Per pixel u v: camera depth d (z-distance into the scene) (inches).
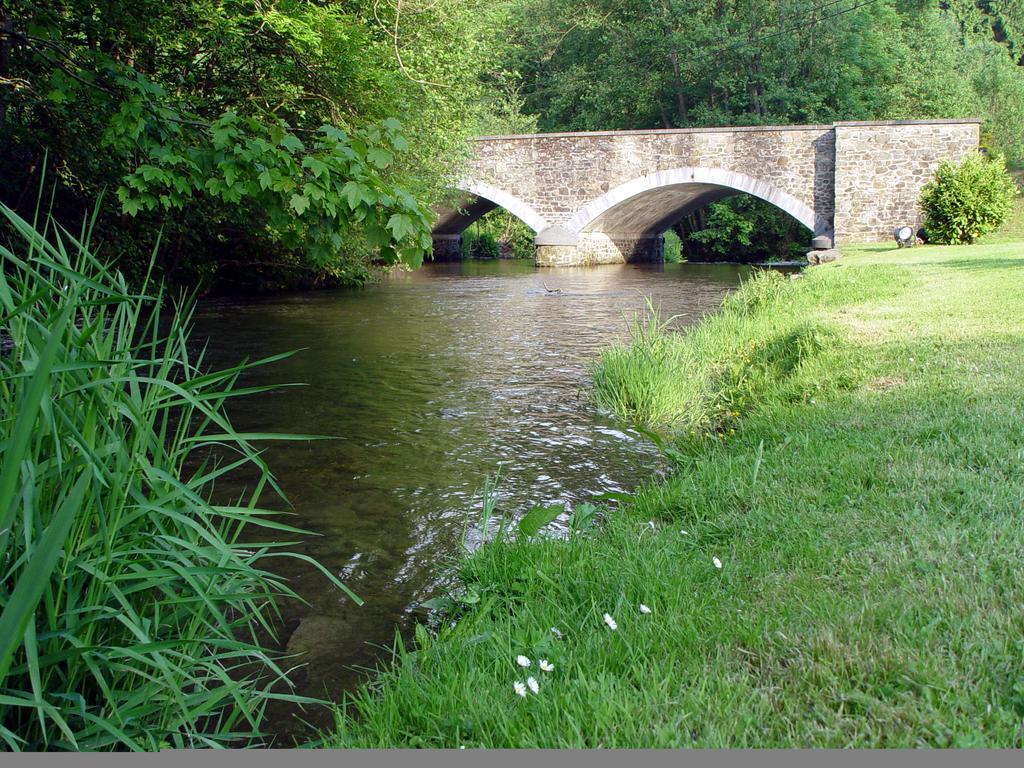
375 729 86.1
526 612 110.5
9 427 81.6
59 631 77.7
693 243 1641.2
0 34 231.3
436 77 562.6
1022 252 696.4
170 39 341.1
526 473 219.6
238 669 117.6
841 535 120.0
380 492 205.5
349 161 185.5
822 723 74.4
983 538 111.5
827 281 511.8
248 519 98.6
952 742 69.4
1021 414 169.5
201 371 377.7
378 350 443.5
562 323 554.9
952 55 1624.0
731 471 166.1
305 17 346.0
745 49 1392.7
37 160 418.3
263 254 730.2
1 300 83.7
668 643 93.6
